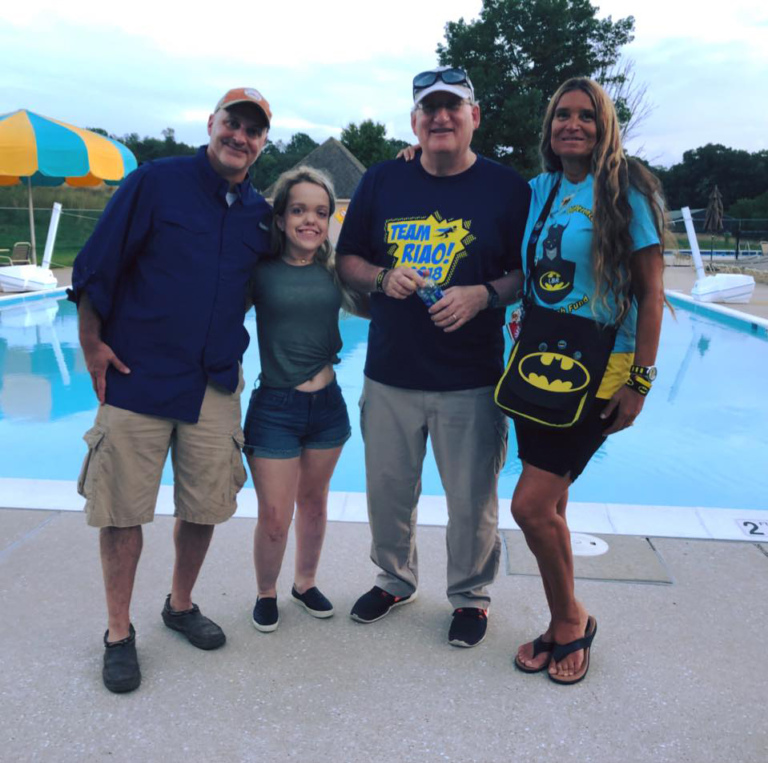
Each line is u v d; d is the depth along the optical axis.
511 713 2.10
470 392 2.48
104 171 11.93
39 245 19.30
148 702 2.13
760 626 2.54
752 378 7.30
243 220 2.35
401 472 2.60
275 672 2.30
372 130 36.12
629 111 30.69
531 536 2.23
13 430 5.54
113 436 2.21
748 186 68.56
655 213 2.06
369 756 1.92
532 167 31.69
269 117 2.24
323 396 2.52
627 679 2.26
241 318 2.39
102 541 2.27
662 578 2.86
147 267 2.23
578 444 2.17
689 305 12.52
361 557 3.08
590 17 35.12
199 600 2.73
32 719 2.05
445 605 2.75
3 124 11.20
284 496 2.49
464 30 35.94
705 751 1.94
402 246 2.46
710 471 4.88
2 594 2.70
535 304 2.20
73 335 9.05
